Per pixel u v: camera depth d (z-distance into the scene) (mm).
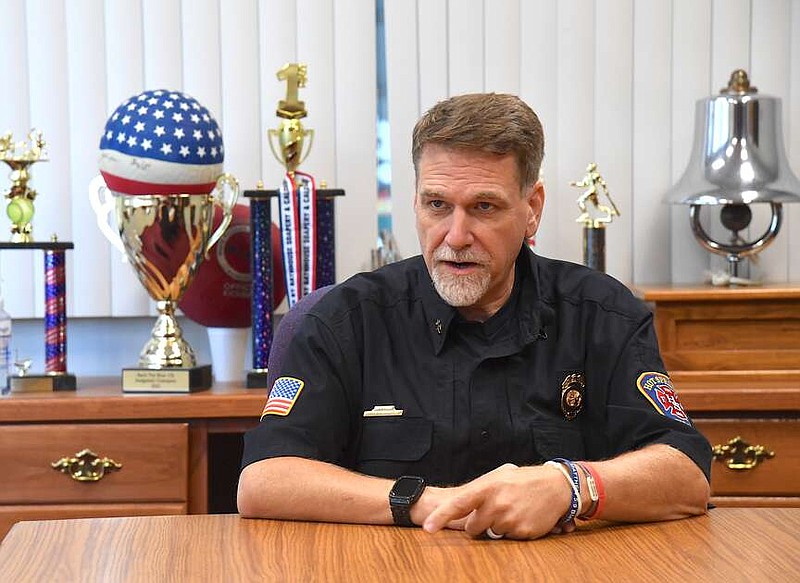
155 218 2541
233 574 1214
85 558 1285
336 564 1247
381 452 1722
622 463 1465
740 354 2561
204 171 2561
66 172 2893
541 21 2920
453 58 2922
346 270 2932
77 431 2459
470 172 1604
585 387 1775
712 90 2934
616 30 2918
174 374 2541
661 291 2555
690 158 2828
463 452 1726
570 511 1380
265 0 2891
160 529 1420
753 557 1259
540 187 1772
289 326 1848
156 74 2891
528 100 2930
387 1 2908
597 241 2756
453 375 1747
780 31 2910
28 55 2879
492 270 1643
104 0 2879
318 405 1670
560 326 1788
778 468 2441
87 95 2885
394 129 2922
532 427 1737
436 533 1389
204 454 2496
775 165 2730
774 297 2543
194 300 2725
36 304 2910
